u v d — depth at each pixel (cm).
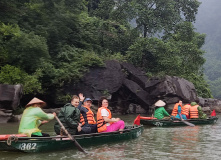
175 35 2531
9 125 1072
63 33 1945
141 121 1105
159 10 2502
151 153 565
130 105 2003
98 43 2294
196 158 525
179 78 2075
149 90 2012
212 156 543
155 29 2452
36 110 581
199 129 1001
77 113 629
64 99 1706
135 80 2019
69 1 2095
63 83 1739
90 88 1775
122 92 1975
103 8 2702
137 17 2581
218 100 2508
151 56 2258
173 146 646
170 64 2141
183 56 2339
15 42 1499
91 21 2334
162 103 1147
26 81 1419
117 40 2377
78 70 1795
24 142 535
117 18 2553
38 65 1560
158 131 934
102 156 534
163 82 1966
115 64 1931
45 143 560
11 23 1695
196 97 2098
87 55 1858
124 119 1470
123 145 654
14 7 1767
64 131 593
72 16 2011
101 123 683
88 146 632
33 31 1686
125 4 2491
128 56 2128
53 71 1662
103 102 704
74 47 2005
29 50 1513
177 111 1152
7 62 1532
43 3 1897
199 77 2806
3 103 1228
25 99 1728
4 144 530
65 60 1875
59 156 531
